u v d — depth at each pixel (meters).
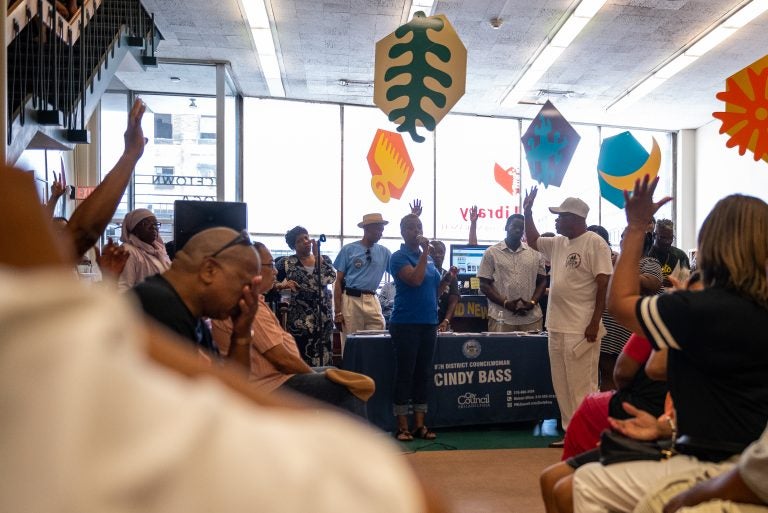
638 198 1.83
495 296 5.33
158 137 11.66
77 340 0.27
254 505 0.28
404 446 4.41
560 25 8.95
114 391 0.27
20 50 5.96
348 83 11.27
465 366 4.96
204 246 1.85
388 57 3.97
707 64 10.09
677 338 1.53
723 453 1.52
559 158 5.05
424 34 3.93
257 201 12.11
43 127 5.08
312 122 12.31
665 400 2.28
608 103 12.12
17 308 0.26
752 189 11.95
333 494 0.30
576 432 2.50
